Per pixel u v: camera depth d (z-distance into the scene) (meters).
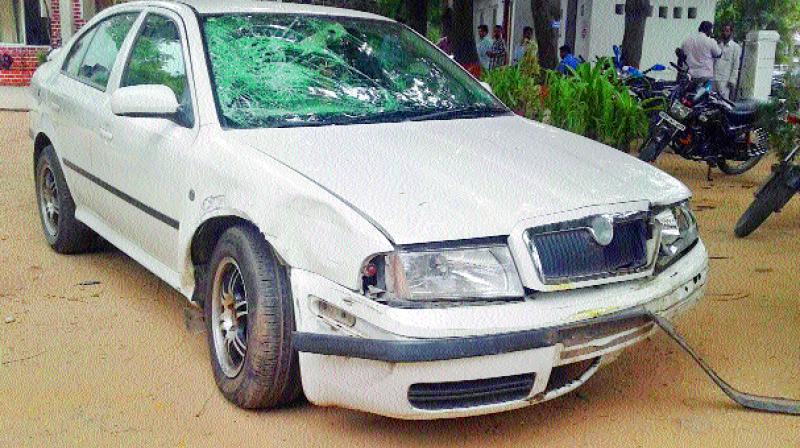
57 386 4.10
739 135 8.92
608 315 3.40
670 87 9.70
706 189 8.76
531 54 10.43
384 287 3.21
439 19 23.33
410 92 4.69
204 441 3.62
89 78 5.54
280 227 3.52
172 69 4.58
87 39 5.83
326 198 3.40
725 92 14.83
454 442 3.62
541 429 3.75
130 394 4.03
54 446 3.58
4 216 7.09
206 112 4.18
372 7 16.41
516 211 3.40
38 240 6.44
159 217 4.44
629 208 3.62
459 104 4.76
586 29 20.36
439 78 4.91
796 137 6.73
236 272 3.89
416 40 5.17
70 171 5.63
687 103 8.94
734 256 6.27
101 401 3.96
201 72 4.33
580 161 4.04
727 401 4.02
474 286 3.25
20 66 18.45
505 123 4.59
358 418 3.81
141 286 5.47
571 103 8.40
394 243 3.20
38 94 6.14
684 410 3.94
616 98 8.34
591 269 3.46
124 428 3.72
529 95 9.21
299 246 3.44
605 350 3.46
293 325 3.58
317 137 4.02
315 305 3.37
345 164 3.70
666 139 8.72
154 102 4.20
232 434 3.67
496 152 3.98
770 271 5.90
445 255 3.24
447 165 3.74
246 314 3.78
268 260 3.64
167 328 4.81
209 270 4.03
